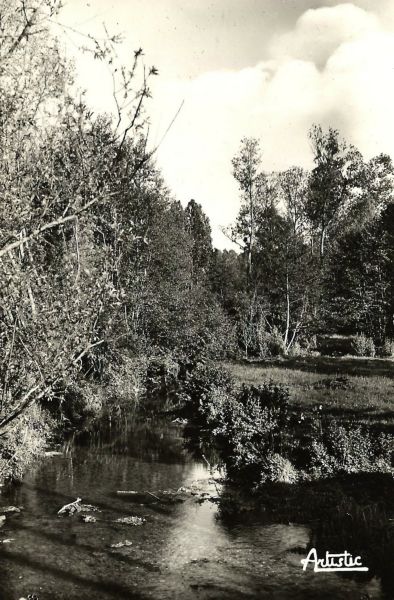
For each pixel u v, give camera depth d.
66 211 6.05
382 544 8.70
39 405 16.02
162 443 16.25
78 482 12.40
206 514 10.63
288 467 12.37
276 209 45.84
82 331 6.12
